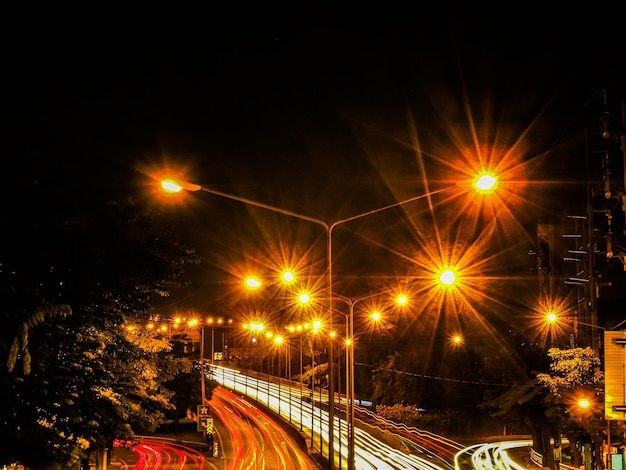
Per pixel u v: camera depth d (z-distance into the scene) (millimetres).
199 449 55562
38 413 13844
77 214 13875
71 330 14750
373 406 68562
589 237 36062
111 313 15438
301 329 64438
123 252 14523
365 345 70250
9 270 13078
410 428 57250
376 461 45188
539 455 44344
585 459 36844
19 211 13234
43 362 13961
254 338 117312
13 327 12516
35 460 13227
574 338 40688
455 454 48406
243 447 56844
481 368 52250
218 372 109438
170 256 16469
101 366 16891
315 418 68188
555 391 32281
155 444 58062
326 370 80438
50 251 13102
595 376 31594
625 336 23625
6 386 13070
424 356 60000
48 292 13312
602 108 34781
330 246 24750
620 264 41531
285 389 91312
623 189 32344
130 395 19062
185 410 61156
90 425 14680
